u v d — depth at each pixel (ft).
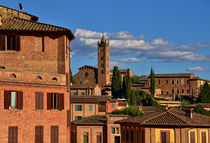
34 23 202.69
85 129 305.94
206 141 226.99
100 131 303.68
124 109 374.22
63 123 191.11
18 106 173.06
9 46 195.21
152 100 574.97
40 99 182.09
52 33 197.06
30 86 177.99
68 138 201.36
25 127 175.63
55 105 189.78
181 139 218.18
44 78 184.96
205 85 619.67
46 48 196.95
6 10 205.46
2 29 191.42
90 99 389.19
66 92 195.72
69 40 211.00
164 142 221.25
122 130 247.29
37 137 180.14
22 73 175.94
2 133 167.63
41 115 181.98
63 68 196.34
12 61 194.39
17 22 202.18
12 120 171.01
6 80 168.96
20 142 173.27
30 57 195.93
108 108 394.73
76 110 390.63
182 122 219.00
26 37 196.24
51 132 186.09
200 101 613.93
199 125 220.84
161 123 220.64
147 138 224.12
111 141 297.74
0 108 167.32
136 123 233.14
